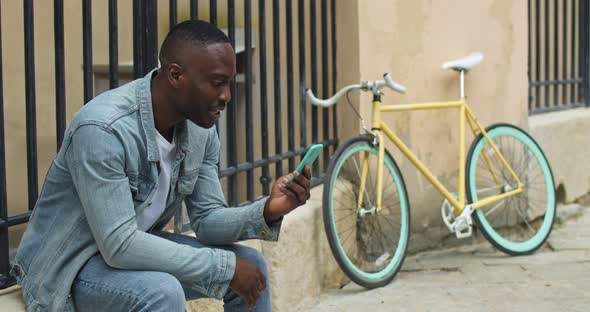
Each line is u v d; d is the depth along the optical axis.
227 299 2.60
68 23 4.94
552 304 3.99
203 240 2.66
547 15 6.30
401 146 4.50
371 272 4.40
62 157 2.34
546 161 5.21
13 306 2.58
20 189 4.74
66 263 2.35
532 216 5.45
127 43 5.13
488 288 4.26
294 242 3.90
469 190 4.75
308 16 4.79
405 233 4.49
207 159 2.68
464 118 4.78
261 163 4.00
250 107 3.92
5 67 4.70
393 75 4.73
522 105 5.48
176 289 2.23
